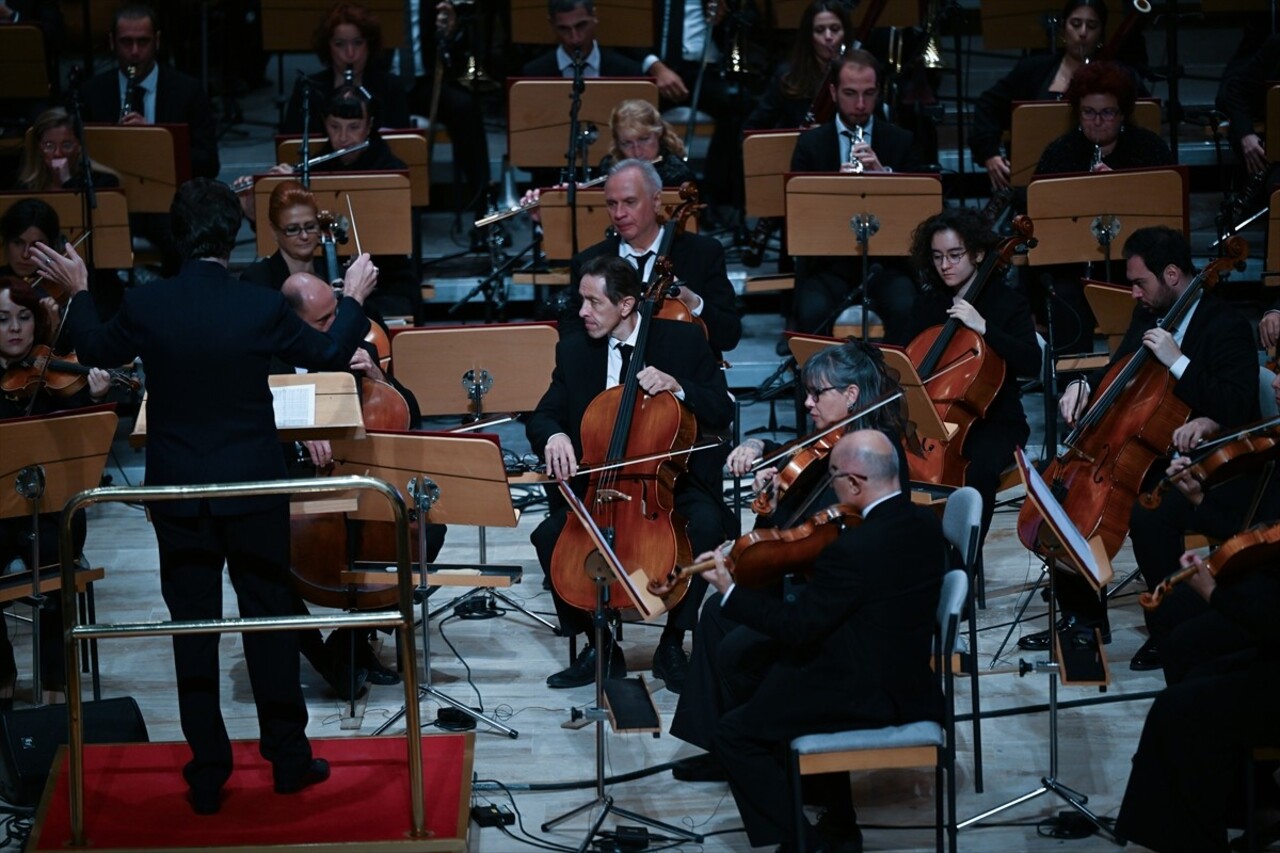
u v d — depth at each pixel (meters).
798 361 15.51
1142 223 18.38
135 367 16.17
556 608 14.55
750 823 11.43
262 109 29.53
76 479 13.52
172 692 14.87
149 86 22.78
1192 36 29.45
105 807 11.94
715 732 11.50
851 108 19.98
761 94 25.75
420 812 11.51
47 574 14.16
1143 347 14.66
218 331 11.17
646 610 11.89
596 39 24.14
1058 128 20.27
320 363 11.70
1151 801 11.42
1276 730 11.07
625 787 13.09
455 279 22.94
